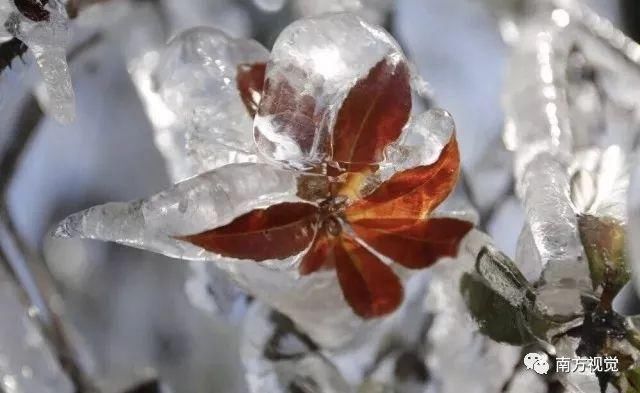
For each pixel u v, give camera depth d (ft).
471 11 2.36
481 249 1.79
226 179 1.70
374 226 1.76
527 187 1.81
